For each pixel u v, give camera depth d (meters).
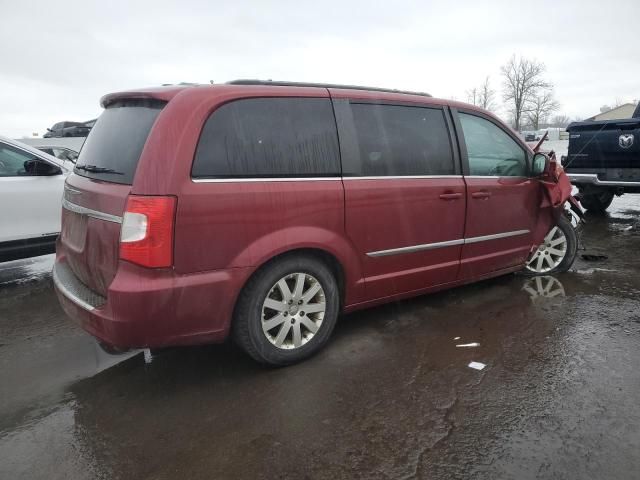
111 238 2.57
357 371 3.01
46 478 2.16
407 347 3.32
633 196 10.82
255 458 2.25
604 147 7.37
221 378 2.98
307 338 3.13
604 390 2.71
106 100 3.15
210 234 2.61
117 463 2.25
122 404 2.74
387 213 3.33
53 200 5.22
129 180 2.58
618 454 2.19
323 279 3.12
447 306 4.05
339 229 3.11
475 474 2.10
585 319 3.71
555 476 2.07
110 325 2.52
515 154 4.27
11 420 2.62
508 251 4.26
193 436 2.42
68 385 2.99
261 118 2.85
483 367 3.01
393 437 2.36
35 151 5.30
